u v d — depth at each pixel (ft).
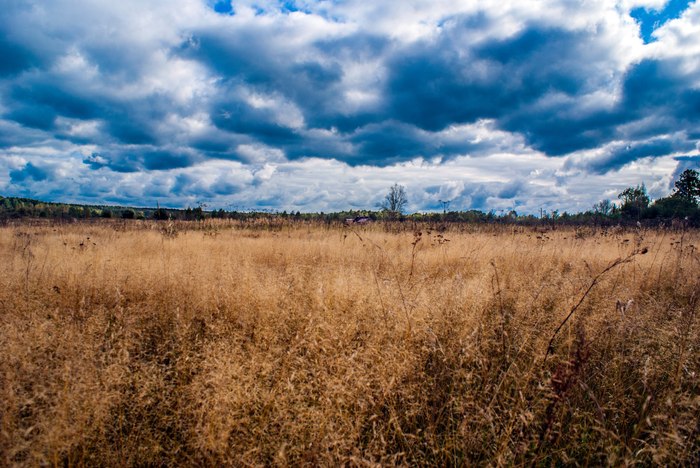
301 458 7.07
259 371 9.04
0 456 6.50
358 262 24.03
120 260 22.09
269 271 20.49
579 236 37.81
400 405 8.83
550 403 8.14
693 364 9.96
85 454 7.25
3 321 12.00
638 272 20.26
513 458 7.36
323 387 8.55
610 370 10.14
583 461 7.82
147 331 12.67
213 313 14.39
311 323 11.28
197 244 32.27
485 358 9.70
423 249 31.76
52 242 33.58
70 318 12.07
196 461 7.25
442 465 7.36
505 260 23.62
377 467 6.56
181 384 9.13
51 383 8.08
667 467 7.27
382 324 11.44
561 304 13.35
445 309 12.40
